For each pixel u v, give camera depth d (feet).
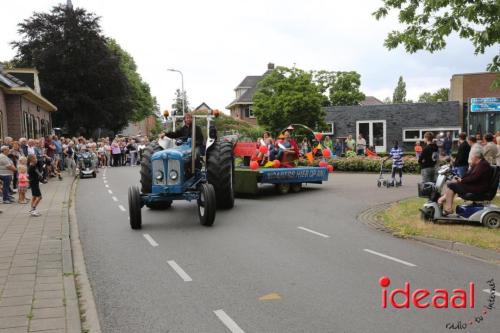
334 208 39.19
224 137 54.44
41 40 142.72
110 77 144.46
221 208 39.17
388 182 54.34
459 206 30.17
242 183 45.55
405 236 28.12
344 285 19.38
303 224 32.42
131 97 156.87
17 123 82.28
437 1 33.40
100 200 45.85
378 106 116.16
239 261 23.11
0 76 77.66
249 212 37.47
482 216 29.32
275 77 119.96
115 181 64.75
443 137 84.74
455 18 33.88
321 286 19.27
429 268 21.75
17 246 26.05
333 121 119.44
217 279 20.34
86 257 24.44
